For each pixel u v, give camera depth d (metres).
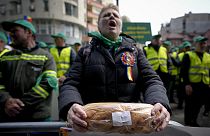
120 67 1.50
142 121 0.98
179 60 7.32
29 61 2.35
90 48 1.56
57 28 35.91
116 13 1.58
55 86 2.38
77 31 40.38
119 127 0.98
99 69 1.49
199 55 4.77
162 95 1.28
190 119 4.93
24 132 1.38
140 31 11.65
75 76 1.51
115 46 1.55
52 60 2.50
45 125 1.40
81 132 1.04
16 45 2.46
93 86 1.49
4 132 1.38
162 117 1.03
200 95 4.75
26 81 2.30
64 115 1.28
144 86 1.48
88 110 1.02
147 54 6.75
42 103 2.29
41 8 34.44
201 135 1.09
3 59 2.39
